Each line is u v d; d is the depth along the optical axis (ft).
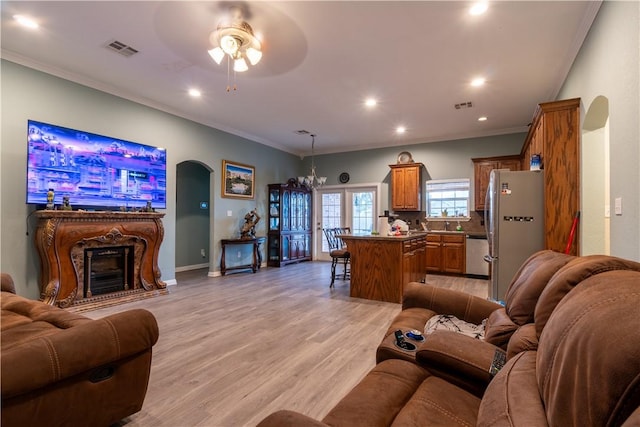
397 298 13.37
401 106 16.02
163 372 7.39
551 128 10.46
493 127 19.74
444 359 4.18
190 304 13.00
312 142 24.03
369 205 25.08
